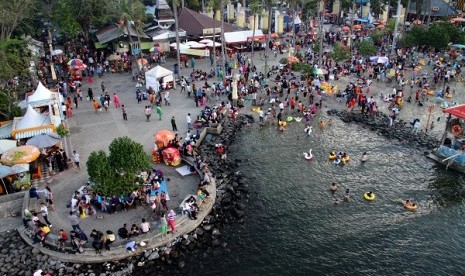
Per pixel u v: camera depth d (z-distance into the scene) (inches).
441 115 1868.8
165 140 1392.7
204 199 1182.3
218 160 1457.9
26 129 1370.6
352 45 2871.6
